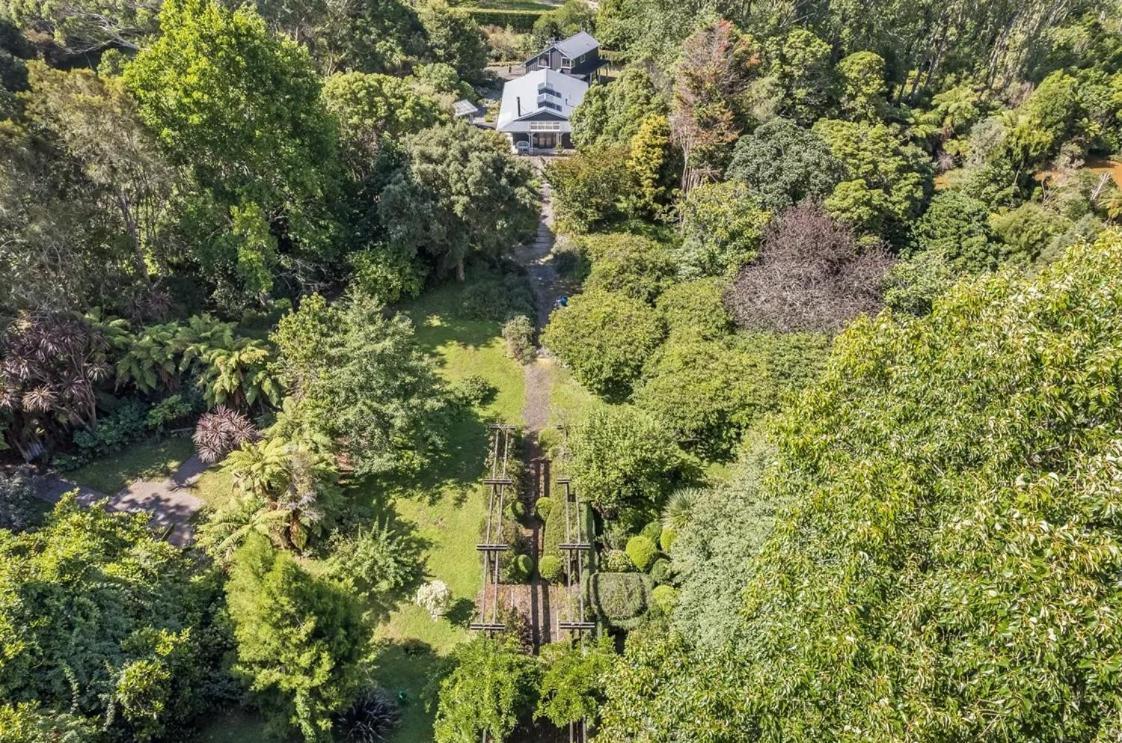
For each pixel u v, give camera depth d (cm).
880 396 1196
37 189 2572
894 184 3547
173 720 1694
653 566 2166
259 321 3228
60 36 4953
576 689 1639
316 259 3472
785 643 1066
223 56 2833
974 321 1077
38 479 2444
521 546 2306
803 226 3117
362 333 2445
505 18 7806
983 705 813
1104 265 970
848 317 2834
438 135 3478
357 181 3753
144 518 1938
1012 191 4053
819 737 967
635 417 2386
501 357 3262
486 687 1645
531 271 3984
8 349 2405
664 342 2959
